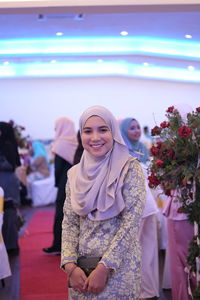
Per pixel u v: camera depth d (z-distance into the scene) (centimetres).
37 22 682
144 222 404
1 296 446
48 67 1165
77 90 1277
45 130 1272
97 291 220
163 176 305
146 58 982
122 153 242
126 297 226
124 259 227
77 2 488
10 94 1266
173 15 632
